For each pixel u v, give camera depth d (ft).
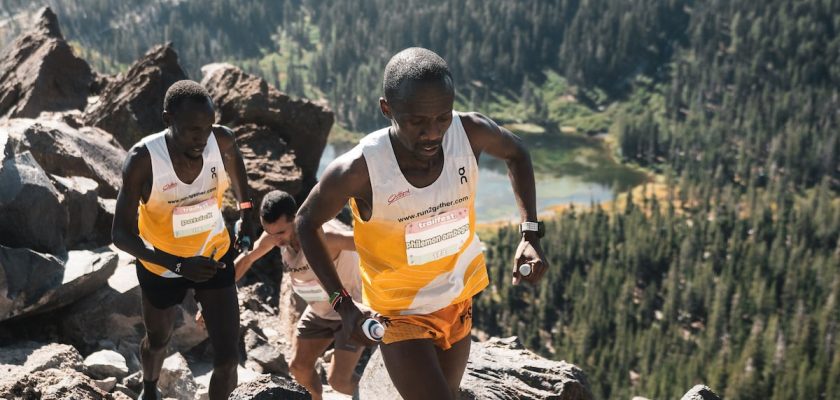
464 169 9.99
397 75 8.62
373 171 9.47
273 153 34.45
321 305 17.20
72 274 18.78
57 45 38.17
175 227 14.11
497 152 10.59
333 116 37.14
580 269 563.48
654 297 507.30
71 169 25.41
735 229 610.65
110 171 27.32
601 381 414.41
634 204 652.89
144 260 13.38
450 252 10.28
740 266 561.84
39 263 18.21
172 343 20.15
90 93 38.81
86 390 14.14
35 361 16.26
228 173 15.85
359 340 9.75
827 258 579.07
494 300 469.57
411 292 10.38
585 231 579.89
